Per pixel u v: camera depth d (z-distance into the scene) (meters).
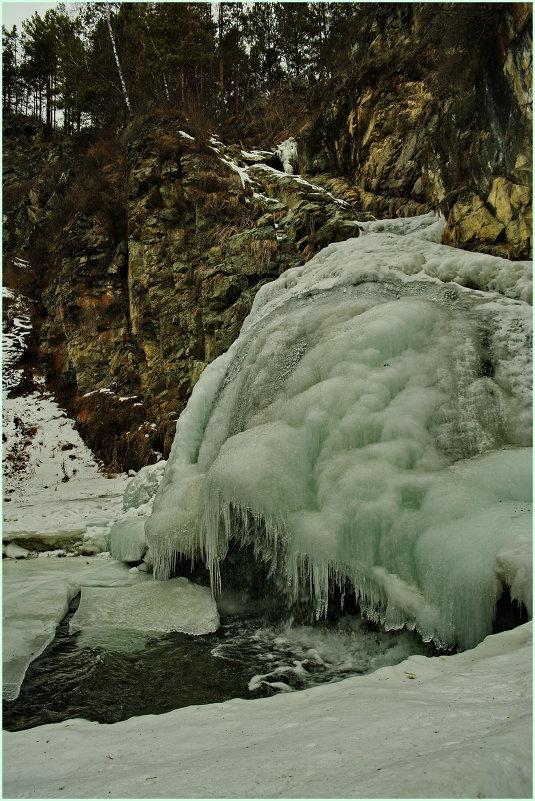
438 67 10.71
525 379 5.73
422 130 12.34
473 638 4.02
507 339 6.09
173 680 4.36
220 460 5.95
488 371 5.98
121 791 2.02
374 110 13.89
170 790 1.95
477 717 2.21
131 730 2.92
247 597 6.28
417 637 4.68
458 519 4.52
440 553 4.32
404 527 4.70
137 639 5.20
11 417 16.95
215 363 9.14
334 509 5.09
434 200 11.08
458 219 8.95
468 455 5.37
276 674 4.44
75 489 13.78
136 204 16.67
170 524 6.64
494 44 8.00
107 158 20.38
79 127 26.27
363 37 15.12
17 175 29.03
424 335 6.40
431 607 4.27
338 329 6.99
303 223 13.57
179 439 8.42
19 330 19.98
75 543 8.55
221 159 16.72
